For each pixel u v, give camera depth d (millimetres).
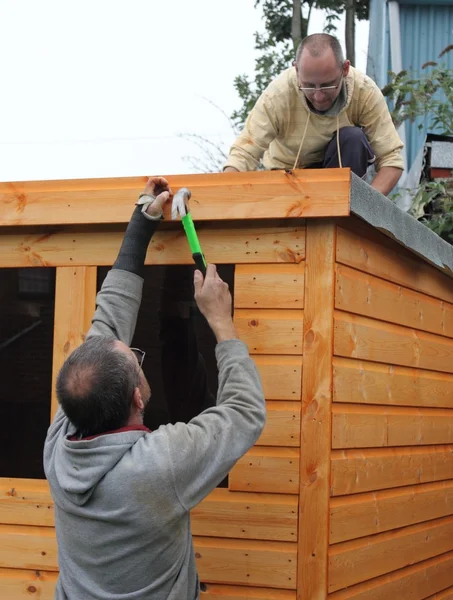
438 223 6484
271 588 2719
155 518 2117
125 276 2645
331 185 2676
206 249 2875
